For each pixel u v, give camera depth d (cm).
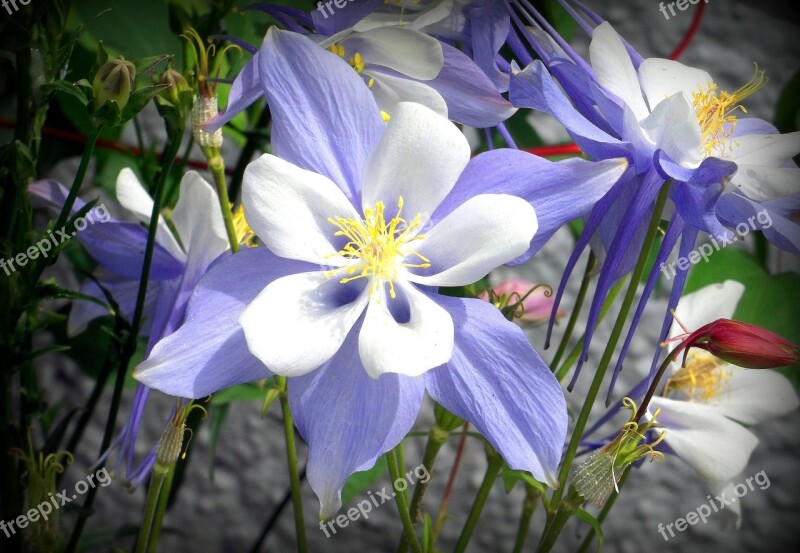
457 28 22
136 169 29
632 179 20
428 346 17
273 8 22
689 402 23
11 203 22
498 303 22
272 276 18
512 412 18
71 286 37
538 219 18
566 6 21
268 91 18
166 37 27
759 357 18
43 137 29
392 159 18
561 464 22
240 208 24
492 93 21
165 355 18
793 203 20
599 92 19
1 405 22
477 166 18
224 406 28
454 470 26
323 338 17
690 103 19
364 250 18
